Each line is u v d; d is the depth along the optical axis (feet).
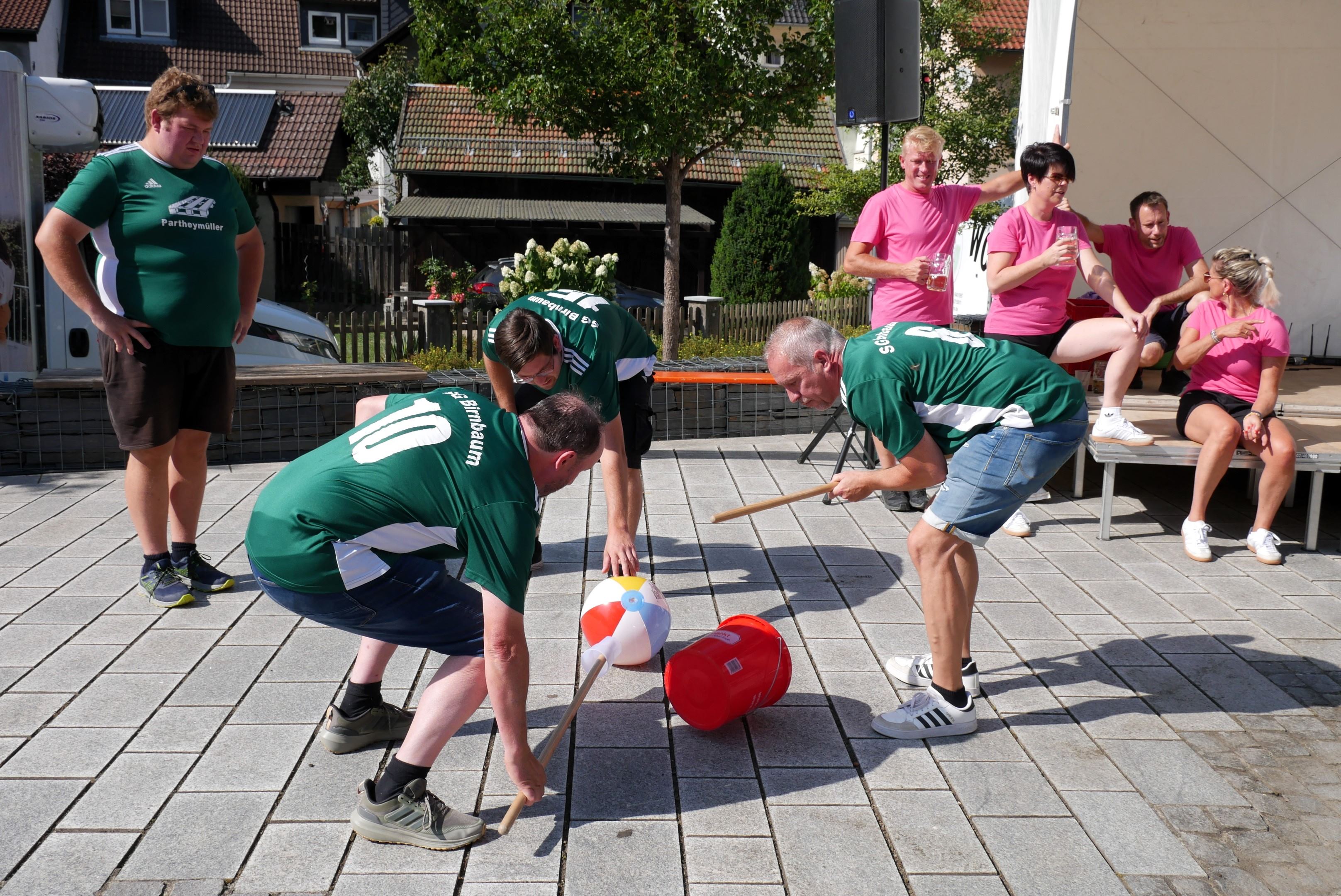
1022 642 13.71
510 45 36.60
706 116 39.09
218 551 16.76
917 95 20.66
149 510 14.40
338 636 13.47
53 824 9.19
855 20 20.98
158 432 14.20
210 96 14.15
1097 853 9.05
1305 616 14.65
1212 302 18.01
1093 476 22.99
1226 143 27.20
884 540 17.87
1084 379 24.16
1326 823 9.55
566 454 8.59
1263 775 10.39
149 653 12.84
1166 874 8.77
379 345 35.60
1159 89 26.86
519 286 35.83
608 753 10.62
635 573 12.50
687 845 9.07
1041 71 23.84
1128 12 26.17
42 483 20.80
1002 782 10.19
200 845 8.91
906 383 10.50
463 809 9.53
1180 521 19.39
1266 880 8.70
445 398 9.05
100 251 14.10
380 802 8.98
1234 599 15.31
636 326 15.10
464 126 71.41
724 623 11.48
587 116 39.06
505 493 8.29
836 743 10.93
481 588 8.26
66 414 21.70
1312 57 26.35
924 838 9.23
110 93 71.26
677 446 25.14
